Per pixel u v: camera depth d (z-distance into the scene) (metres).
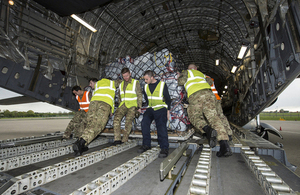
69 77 5.01
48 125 15.94
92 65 6.08
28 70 3.89
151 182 1.55
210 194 1.36
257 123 5.96
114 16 6.17
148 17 6.99
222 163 2.15
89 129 2.40
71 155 2.50
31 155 2.09
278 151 2.41
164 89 2.71
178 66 3.94
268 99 3.61
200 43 10.03
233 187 1.48
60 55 4.70
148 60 3.59
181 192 1.37
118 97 3.30
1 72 3.42
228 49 8.62
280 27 2.58
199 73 2.71
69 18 5.09
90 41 5.95
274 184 1.23
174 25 7.95
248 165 2.00
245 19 5.43
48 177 1.58
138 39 8.21
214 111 2.32
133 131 3.36
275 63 2.89
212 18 7.23
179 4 6.43
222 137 2.11
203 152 2.22
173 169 1.92
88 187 1.29
